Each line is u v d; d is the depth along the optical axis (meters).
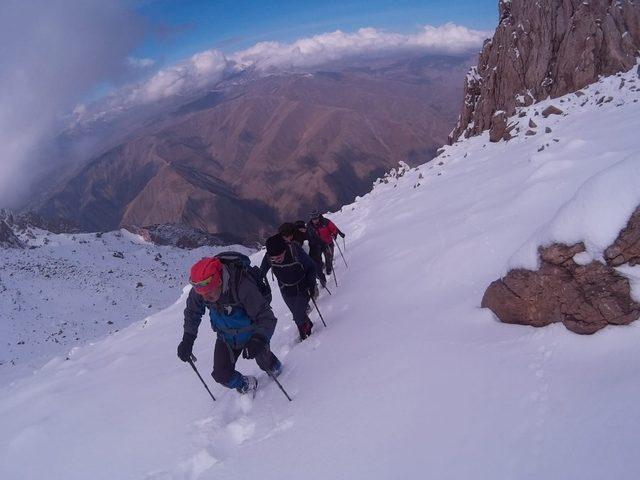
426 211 12.95
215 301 5.12
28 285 60.22
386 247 10.90
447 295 6.57
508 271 5.16
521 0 23.11
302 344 7.03
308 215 10.33
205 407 5.69
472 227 8.75
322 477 3.75
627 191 4.42
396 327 6.10
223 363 5.39
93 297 58.97
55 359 14.18
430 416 3.96
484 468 3.18
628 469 2.69
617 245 4.26
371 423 4.19
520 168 11.96
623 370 3.55
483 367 4.32
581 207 4.64
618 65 18.31
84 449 5.48
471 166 17.30
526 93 21.56
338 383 5.12
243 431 4.96
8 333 44.19
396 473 3.48
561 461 2.96
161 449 5.00
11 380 23.36
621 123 12.16
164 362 8.41
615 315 4.05
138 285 67.12
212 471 4.33
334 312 8.06
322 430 4.37
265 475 4.04
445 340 5.18
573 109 17.28
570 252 4.54
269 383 5.98
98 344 14.88
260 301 5.14
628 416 3.05
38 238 95.12
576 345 4.14
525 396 3.72
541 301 4.68
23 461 5.69
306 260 7.25
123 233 138.12
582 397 3.44
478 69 27.80
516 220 7.81
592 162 8.92
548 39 21.16
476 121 25.34
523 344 4.50
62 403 7.32
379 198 22.16
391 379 4.76
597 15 19.36
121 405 6.52
